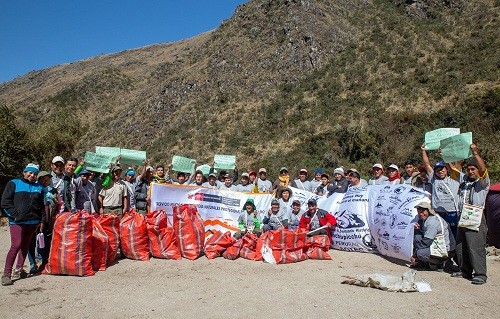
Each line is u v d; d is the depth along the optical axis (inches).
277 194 410.6
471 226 279.6
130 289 266.5
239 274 302.0
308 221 382.0
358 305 235.8
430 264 313.1
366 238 365.7
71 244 293.9
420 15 2405.3
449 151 312.8
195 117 2202.3
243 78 2315.5
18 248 278.8
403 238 327.3
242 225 402.0
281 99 2095.2
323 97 1990.7
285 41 2388.0
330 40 2336.4
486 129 1339.8
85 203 340.2
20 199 280.4
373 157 1475.1
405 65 2000.5
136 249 338.3
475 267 278.4
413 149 1391.5
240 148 1824.6
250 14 2765.7
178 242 349.4
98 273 304.0
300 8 2554.1
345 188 415.8
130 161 411.8
